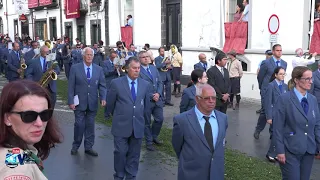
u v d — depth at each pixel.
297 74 4.65
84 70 7.28
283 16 12.78
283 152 4.63
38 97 1.99
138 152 5.86
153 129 7.99
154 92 7.94
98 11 24.80
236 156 7.16
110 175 6.34
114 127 5.75
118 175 5.74
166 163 6.91
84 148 7.67
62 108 12.23
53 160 7.09
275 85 7.38
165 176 6.27
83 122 7.37
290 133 4.64
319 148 4.68
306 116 4.57
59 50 23.61
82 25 27.09
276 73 7.41
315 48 11.86
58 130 2.32
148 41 19.97
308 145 4.61
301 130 4.59
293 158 4.63
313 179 6.12
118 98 5.76
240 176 6.07
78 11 26.59
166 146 7.91
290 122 4.61
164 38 19.02
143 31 20.30
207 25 16.06
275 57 9.45
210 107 3.97
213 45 15.76
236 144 8.16
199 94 4.00
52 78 8.05
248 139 8.55
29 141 1.99
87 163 6.95
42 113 2.00
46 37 32.41
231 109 12.04
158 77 8.16
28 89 1.99
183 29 17.47
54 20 31.33
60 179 6.15
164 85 12.84
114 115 5.79
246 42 14.30
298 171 4.65
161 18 18.97
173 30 18.67
